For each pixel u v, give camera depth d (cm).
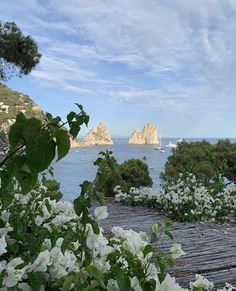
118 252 120
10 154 87
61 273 131
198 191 716
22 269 118
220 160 1156
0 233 163
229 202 743
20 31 760
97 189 130
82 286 99
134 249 121
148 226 573
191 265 382
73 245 140
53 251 133
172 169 1112
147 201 771
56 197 506
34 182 84
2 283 113
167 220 137
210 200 707
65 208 229
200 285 145
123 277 105
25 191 84
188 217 641
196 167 996
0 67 780
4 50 750
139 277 111
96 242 129
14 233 169
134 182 1034
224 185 828
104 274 118
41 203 224
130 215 668
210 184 884
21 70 789
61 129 82
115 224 584
